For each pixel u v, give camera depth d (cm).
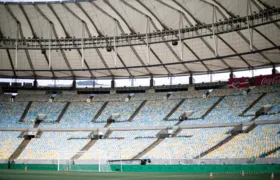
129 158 6022
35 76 8075
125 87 8112
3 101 8012
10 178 3809
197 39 6125
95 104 7894
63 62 7212
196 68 7225
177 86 7756
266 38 5662
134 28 6197
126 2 5650
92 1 5722
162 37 6072
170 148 6038
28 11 6016
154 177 3997
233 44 6009
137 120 7144
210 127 6369
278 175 4091
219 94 7219
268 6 5019
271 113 5991
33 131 7231
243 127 6075
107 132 7025
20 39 6125
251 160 5025
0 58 7119
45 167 5941
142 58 6888
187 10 5519
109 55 6931
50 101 8062
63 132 7156
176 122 6781
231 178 3703
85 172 5097
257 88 6894
